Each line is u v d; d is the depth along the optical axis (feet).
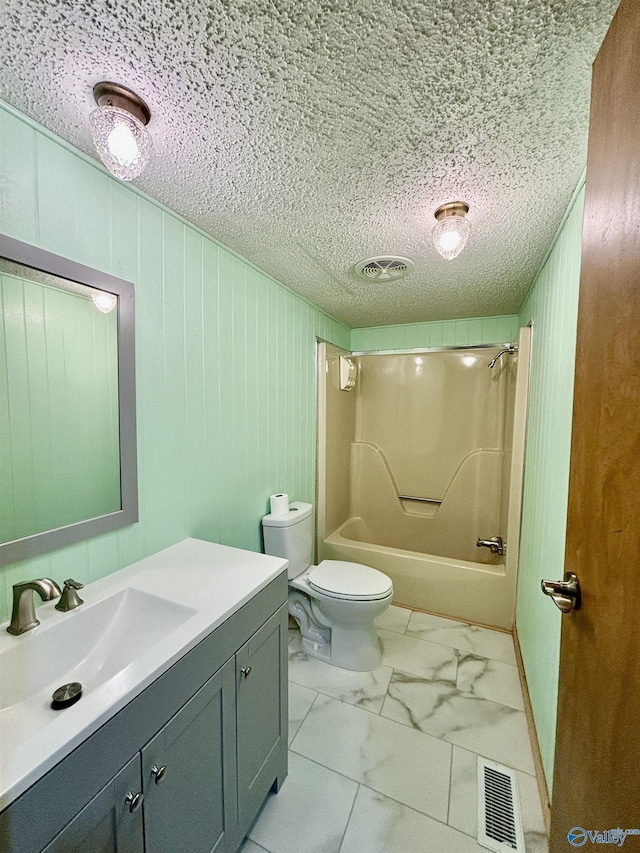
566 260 4.15
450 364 9.56
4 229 2.86
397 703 5.22
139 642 3.19
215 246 5.02
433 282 6.51
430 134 3.05
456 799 3.91
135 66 2.46
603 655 2.05
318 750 4.49
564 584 2.54
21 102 2.79
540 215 4.25
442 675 5.80
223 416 5.32
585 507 2.35
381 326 10.00
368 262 5.65
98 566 3.66
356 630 5.98
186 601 3.24
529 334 6.74
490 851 3.44
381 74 2.50
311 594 6.08
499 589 7.07
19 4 2.08
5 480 2.94
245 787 3.43
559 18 2.13
